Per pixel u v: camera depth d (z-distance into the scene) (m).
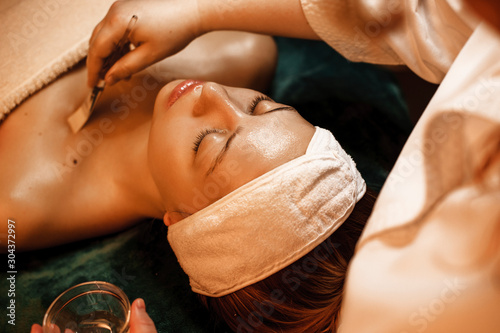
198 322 1.13
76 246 1.22
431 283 0.54
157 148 0.98
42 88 1.18
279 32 1.08
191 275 0.97
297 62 1.52
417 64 0.97
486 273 0.50
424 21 0.91
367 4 0.94
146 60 1.02
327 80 1.48
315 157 0.88
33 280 1.16
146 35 0.99
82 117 1.14
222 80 1.28
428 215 0.58
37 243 1.16
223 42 1.29
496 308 0.50
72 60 1.17
